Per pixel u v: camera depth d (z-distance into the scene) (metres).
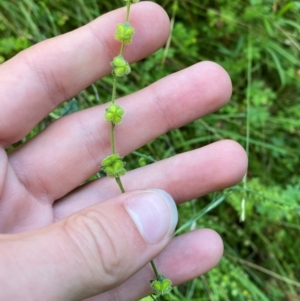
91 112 0.11
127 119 0.11
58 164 0.11
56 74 0.11
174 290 0.15
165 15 0.11
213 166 0.12
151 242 0.08
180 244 0.12
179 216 0.16
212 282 0.15
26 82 0.11
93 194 0.12
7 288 0.07
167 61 0.17
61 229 0.08
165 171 0.12
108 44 0.11
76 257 0.08
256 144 0.17
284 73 0.17
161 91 0.11
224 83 0.12
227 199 0.15
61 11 0.16
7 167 0.11
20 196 0.11
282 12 0.17
